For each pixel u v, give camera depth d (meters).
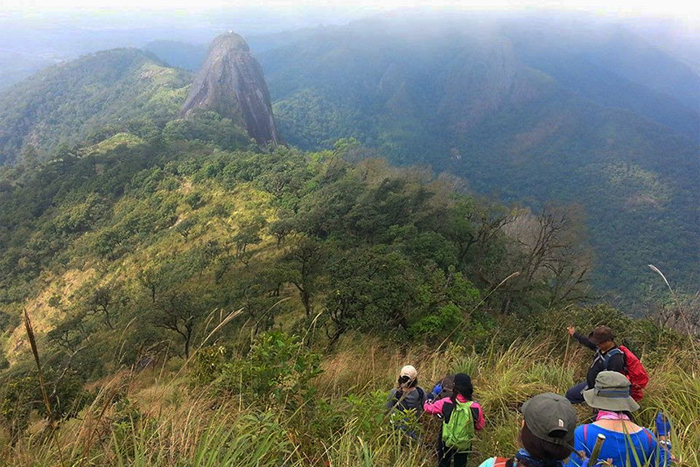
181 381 3.78
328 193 55.22
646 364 5.29
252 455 2.51
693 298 6.41
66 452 2.58
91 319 47.78
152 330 20.41
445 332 11.77
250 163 74.75
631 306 61.25
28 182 108.19
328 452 2.90
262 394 3.61
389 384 5.03
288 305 26.67
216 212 65.12
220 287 41.19
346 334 11.15
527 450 1.87
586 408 4.18
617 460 2.49
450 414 3.52
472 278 32.50
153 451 2.54
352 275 14.89
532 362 5.37
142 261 61.66
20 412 3.01
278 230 47.38
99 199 85.25
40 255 78.31
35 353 2.16
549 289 30.27
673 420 3.33
